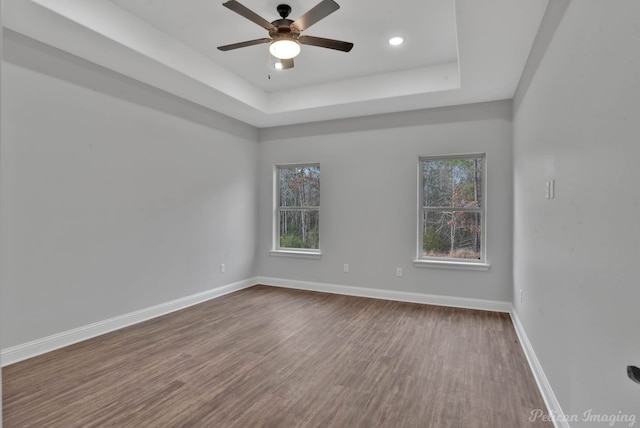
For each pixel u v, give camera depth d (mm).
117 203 3480
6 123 2654
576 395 1646
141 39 3062
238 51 3670
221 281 4891
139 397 2242
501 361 2803
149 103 3814
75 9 2566
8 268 2674
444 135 4473
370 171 4895
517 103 3645
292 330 3512
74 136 3104
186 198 4301
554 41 2066
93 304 3273
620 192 1177
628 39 1104
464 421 2014
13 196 2699
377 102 4328
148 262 3812
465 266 4324
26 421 1976
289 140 5438
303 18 2504
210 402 2193
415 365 2729
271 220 5586
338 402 2205
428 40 3391
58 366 2660
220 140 4848
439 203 4625
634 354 1076
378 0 2746
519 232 3439
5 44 2646
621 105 1161
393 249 4758
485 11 2322
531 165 2803
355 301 4637
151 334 3367
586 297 1517
